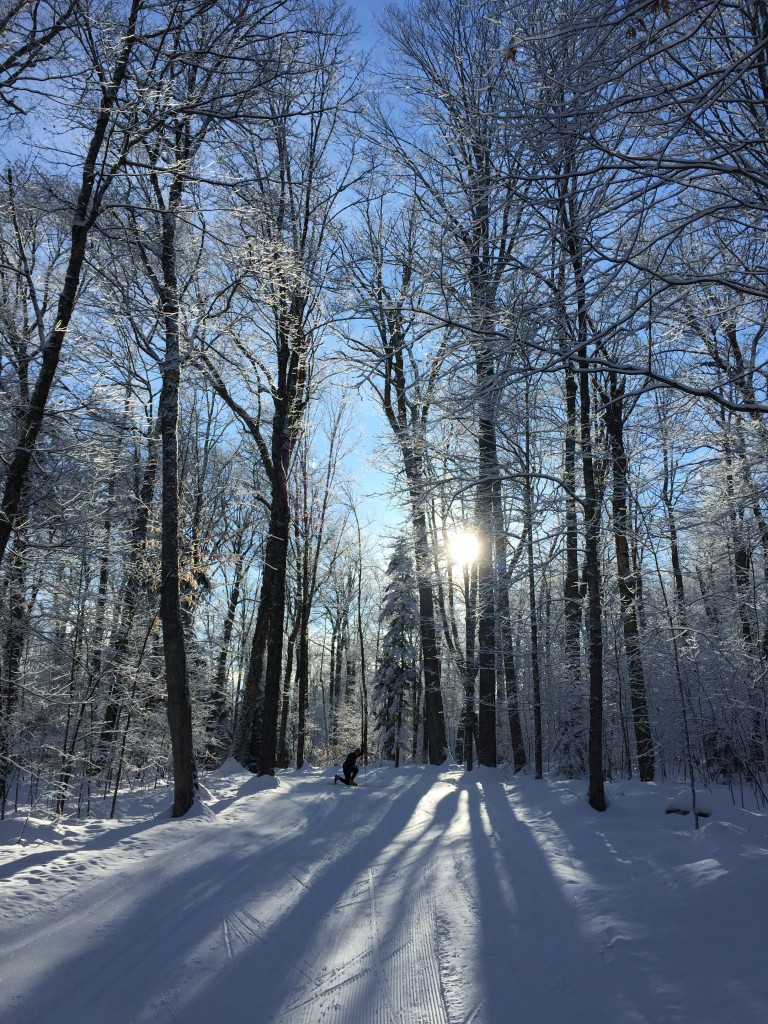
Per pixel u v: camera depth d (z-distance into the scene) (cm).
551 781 1444
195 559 1695
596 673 1057
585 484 1095
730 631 1238
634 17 432
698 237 816
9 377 972
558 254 686
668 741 1543
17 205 963
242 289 1220
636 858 725
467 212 634
